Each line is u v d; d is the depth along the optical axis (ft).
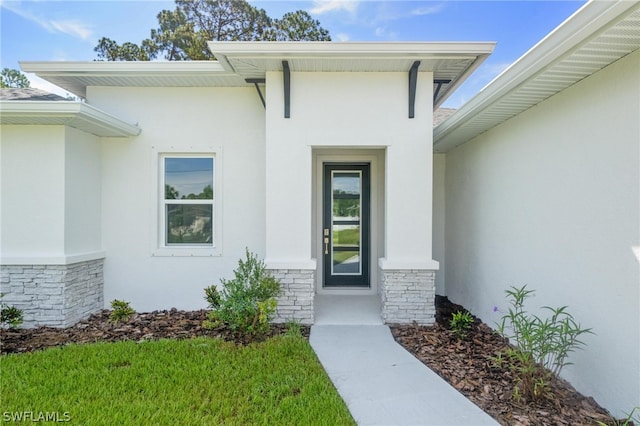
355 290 23.57
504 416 9.61
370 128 17.62
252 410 9.66
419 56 15.89
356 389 11.19
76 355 13.21
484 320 17.89
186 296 20.47
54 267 17.08
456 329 16.11
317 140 17.60
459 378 11.89
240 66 17.03
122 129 18.85
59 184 17.24
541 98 12.85
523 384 10.85
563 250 11.86
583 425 9.16
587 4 8.13
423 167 17.66
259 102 20.52
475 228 19.04
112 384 10.99
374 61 16.44
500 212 16.20
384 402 10.41
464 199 20.61
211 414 9.48
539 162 13.24
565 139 11.78
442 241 24.20
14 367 12.14
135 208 20.38
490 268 17.17
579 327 11.00
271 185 17.62
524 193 14.23
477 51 15.57
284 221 17.66
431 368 12.71
